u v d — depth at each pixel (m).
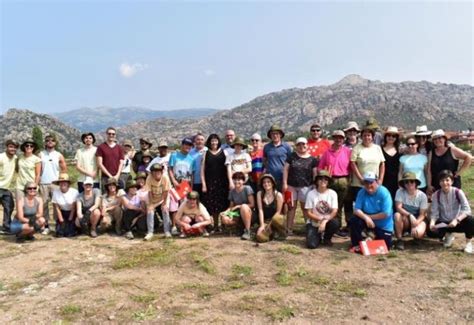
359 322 5.04
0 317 5.37
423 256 7.30
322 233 8.12
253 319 5.16
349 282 6.25
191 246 8.15
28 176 9.43
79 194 9.33
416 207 7.84
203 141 9.60
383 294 5.80
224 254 7.59
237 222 8.77
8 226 9.75
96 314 5.38
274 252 7.66
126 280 6.50
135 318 5.24
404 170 8.25
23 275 6.90
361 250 7.50
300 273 6.62
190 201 8.77
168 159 10.16
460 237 8.48
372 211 7.68
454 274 6.44
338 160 8.52
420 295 5.73
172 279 6.55
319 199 8.05
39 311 5.51
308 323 5.04
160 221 10.19
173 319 5.19
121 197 9.23
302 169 8.56
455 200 7.60
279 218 8.32
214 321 5.12
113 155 9.95
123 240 8.91
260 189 8.62
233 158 9.11
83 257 7.76
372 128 8.29
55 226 9.98
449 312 5.23
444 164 7.96
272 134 8.88
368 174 7.65
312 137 9.55
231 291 6.04
